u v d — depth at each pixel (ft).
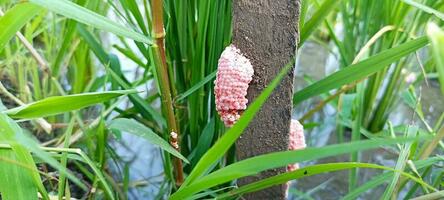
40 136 1.57
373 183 1.07
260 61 0.89
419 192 1.40
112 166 1.55
